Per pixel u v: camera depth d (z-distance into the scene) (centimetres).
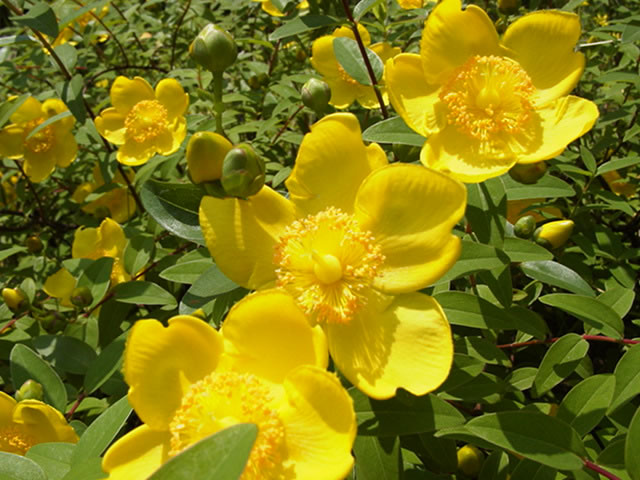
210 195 14
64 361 19
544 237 18
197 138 13
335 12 25
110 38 39
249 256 14
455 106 16
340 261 14
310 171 14
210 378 13
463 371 15
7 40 24
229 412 13
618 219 29
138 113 28
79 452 14
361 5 19
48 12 22
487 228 16
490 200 17
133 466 13
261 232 14
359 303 14
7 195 39
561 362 16
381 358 13
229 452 9
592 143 29
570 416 15
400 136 18
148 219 26
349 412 11
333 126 14
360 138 14
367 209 14
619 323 16
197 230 16
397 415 13
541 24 16
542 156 16
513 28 16
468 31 16
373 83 20
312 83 19
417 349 13
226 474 9
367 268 13
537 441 13
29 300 22
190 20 39
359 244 14
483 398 16
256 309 13
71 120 31
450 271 16
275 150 29
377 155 14
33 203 35
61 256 32
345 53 20
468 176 15
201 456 9
